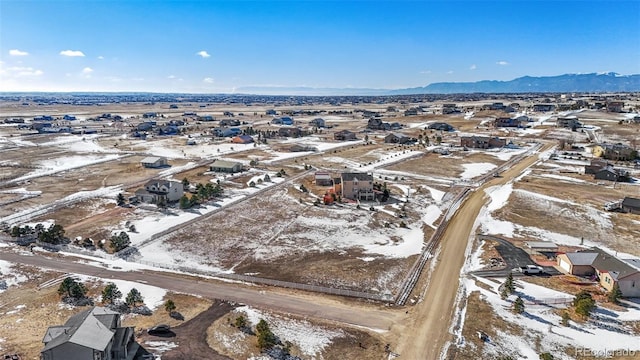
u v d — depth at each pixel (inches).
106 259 2081.7
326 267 2016.5
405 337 1459.2
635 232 2423.7
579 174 3784.5
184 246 2249.0
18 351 1336.1
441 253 2191.2
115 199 3058.6
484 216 2728.8
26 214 2731.3
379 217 2736.2
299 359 1326.3
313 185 3489.2
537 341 1421.0
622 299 1688.0
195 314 1576.0
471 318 1562.5
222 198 3107.8
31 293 1728.6
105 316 1337.4
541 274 1929.1
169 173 3914.9
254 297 1724.9
